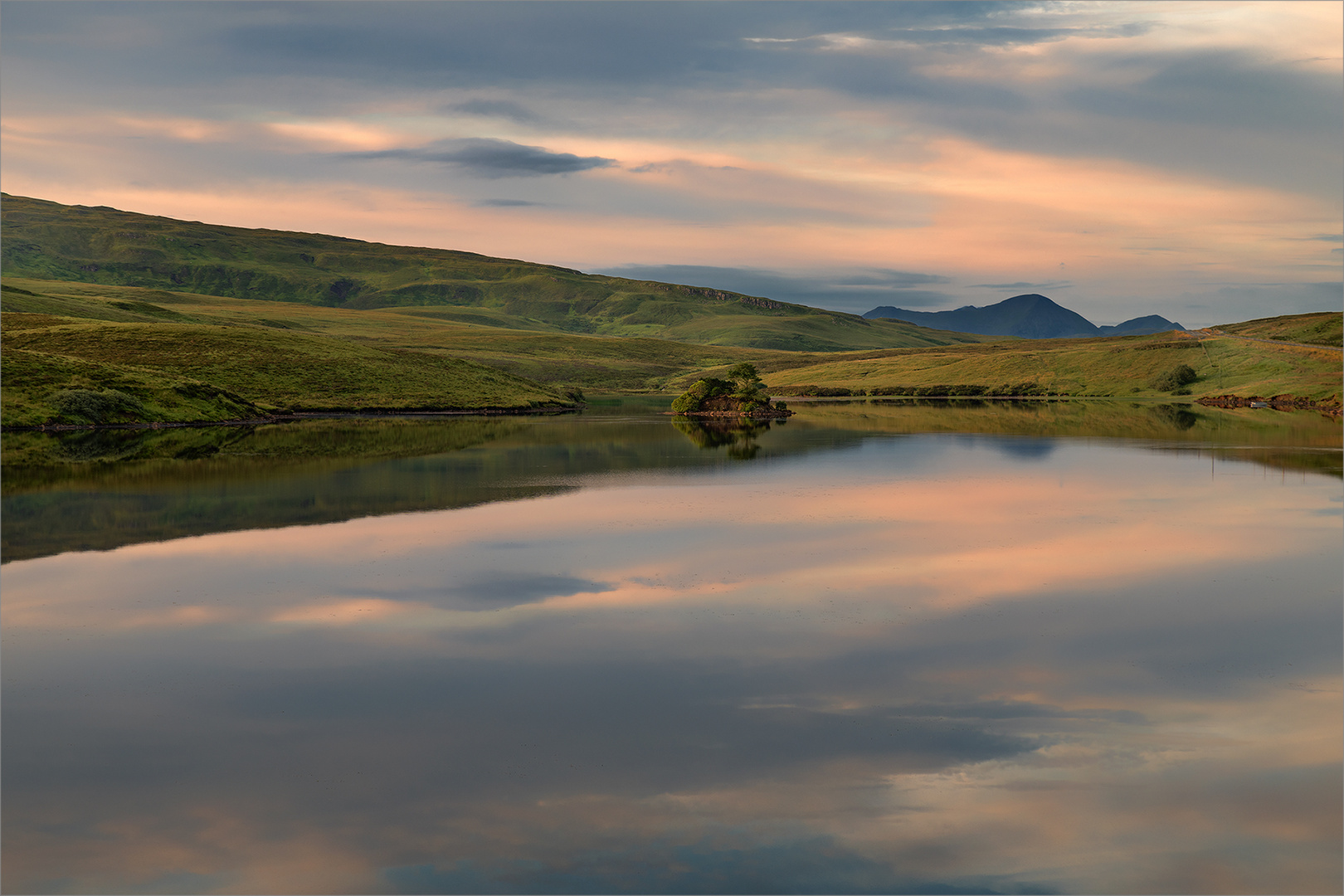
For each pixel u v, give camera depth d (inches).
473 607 876.0
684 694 648.4
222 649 751.7
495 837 459.2
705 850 447.5
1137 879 423.8
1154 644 761.0
